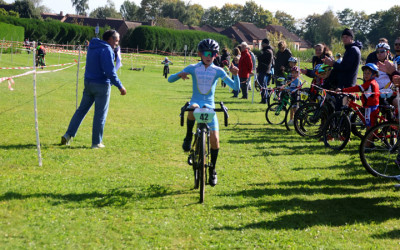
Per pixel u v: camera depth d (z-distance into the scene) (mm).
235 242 3680
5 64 24625
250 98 16406
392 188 5332
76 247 3467
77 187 4941
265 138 8406
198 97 4957
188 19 130500
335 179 5684
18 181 5020
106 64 6754
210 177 5004
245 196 4906
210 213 4332
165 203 4574
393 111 7074
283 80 10375
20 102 11719
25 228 3744
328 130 7617
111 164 6121
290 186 5348
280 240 3736
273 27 109562
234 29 102562
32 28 53875
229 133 8891
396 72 5922
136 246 3537
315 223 4156
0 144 6844
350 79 7980
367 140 5605
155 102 13766
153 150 7090
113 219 4082
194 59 50719
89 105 7195
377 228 4055
